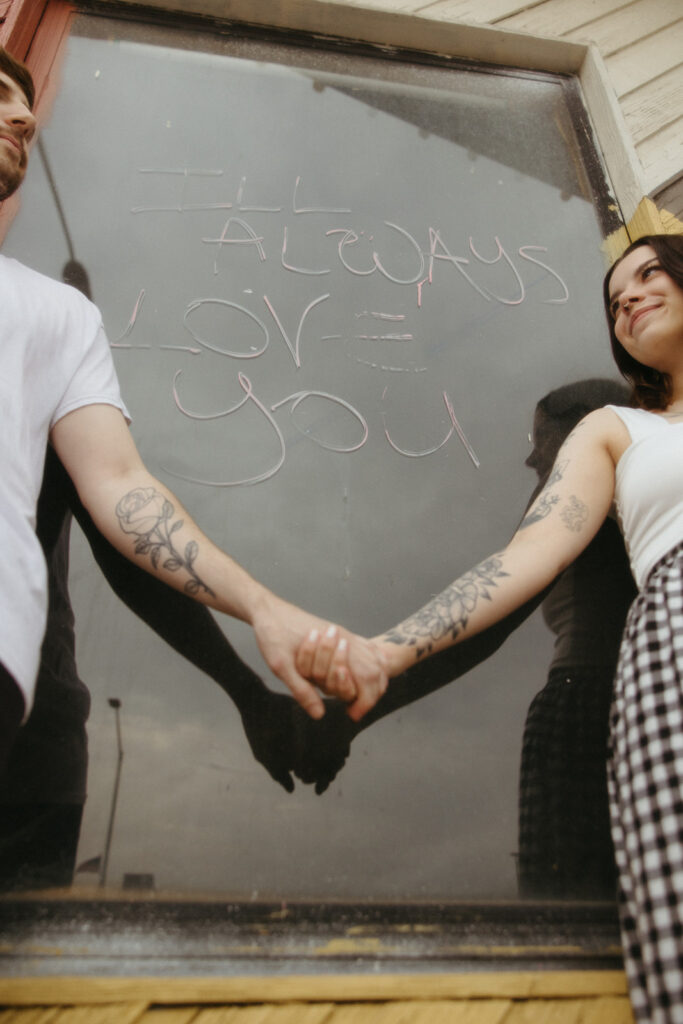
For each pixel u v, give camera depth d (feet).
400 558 4.06
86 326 3.91
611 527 4.40
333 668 3.02
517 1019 2.77
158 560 3.32
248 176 5.35
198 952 2.88
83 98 5.42
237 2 6.02
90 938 2.87
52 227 4.82
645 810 2.80
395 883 3.18
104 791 3.22
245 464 4.22
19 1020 2.57
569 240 5.61
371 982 2.80
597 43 6.88
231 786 3.31
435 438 4.52
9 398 3.25
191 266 4.87
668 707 2.92
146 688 3.49
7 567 2.85
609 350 5.11
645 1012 2.68
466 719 3.64
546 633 3.97
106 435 3.58
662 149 6.38
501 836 3.36
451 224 5.48
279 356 4.63
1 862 3.00
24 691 2.76
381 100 6.01
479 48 6.46
